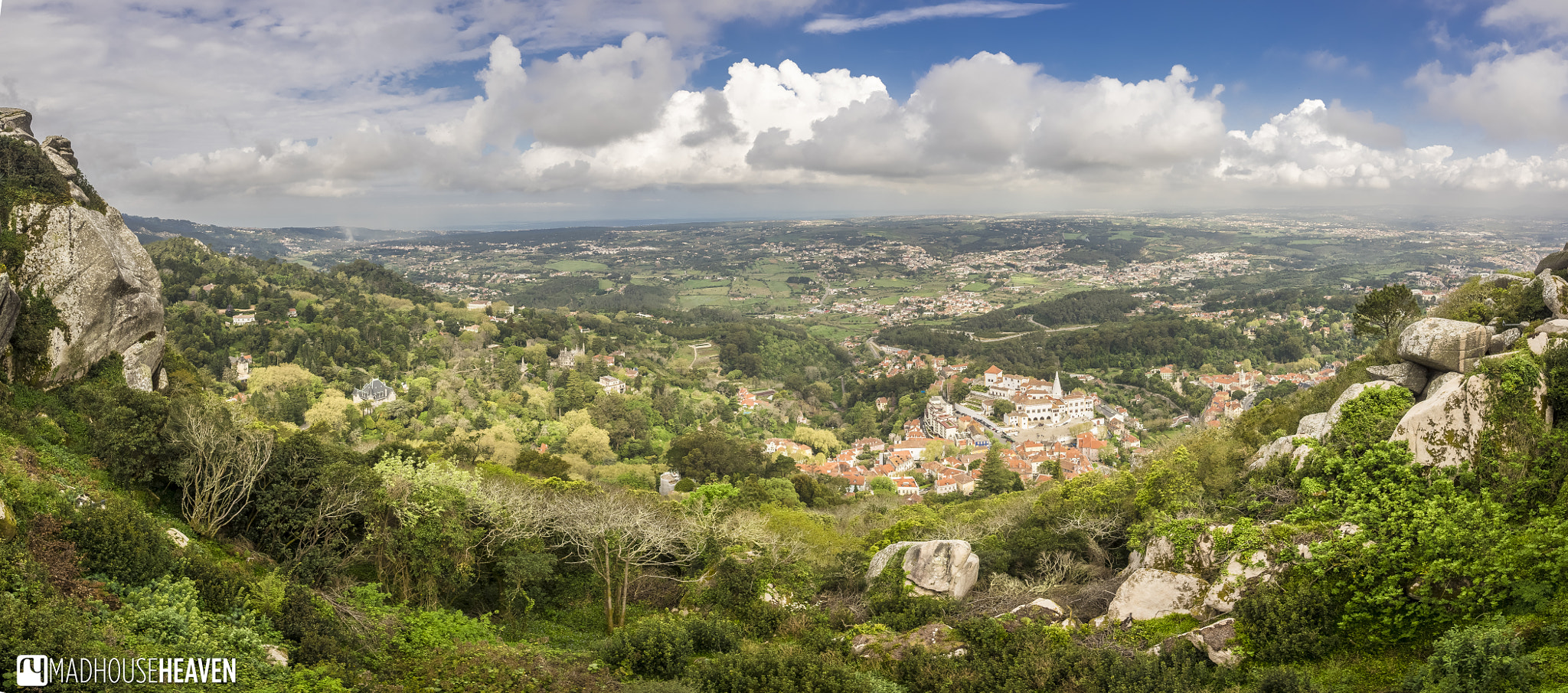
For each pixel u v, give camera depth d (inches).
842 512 2228.1
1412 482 885.2
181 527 935.7
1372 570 745.6
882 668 848.3
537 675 753.6
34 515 689.0
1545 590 641.6
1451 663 602.2
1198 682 729.6
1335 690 687.7
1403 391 1052.5
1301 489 983.0
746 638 1023.0
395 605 980.6
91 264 1220.5
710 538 1274.6
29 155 1250.6
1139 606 872.3
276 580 773.3
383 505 1050.1
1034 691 746.8
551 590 1237.1
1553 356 954.1
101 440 960.3
